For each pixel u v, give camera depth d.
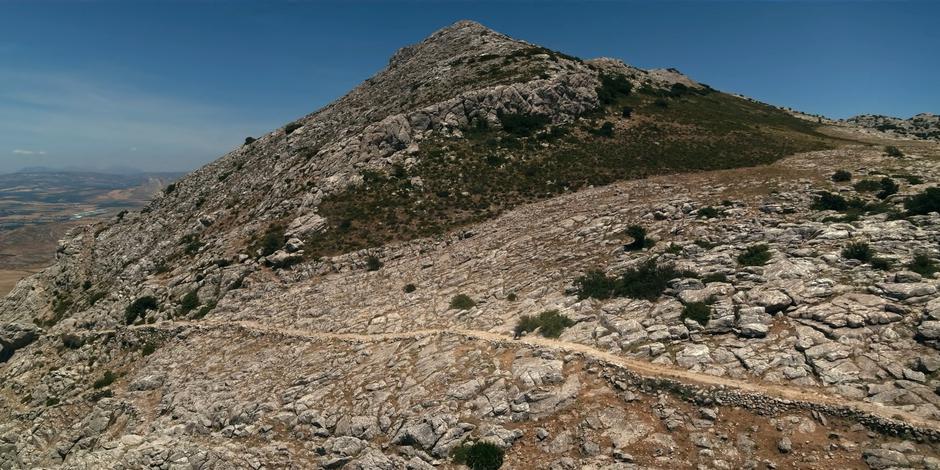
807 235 31.23
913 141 85.44
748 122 88.06
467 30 119.75
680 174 58.41
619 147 69.12
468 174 63.50
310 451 26.05
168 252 67.69
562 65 89.94
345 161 67.62
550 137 71.94
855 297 23.69
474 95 75.44
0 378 55.62
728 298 26.45
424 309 38.38
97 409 39.56
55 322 67.69
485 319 33.75
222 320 46.75
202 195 85.50
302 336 39.12
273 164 81.88
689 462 18.94
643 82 105.69
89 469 28.95
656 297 29.17
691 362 23.20
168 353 44.53
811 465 17.52
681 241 35.31
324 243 54.22
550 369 25.20
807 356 21.53
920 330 20.77
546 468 20.67
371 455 24.05
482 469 21.56
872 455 17.09
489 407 24.31
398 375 29.44
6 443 41.69
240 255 55.50
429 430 24.11
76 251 85.12
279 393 31.66
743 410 20.19
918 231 28.33
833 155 58.25
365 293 44.34
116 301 59.28
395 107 84.38
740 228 35.16
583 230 42.97
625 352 25.30
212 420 31.81
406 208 57.94
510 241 46.41
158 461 28.25
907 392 18.73
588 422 21.89
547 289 35.09
